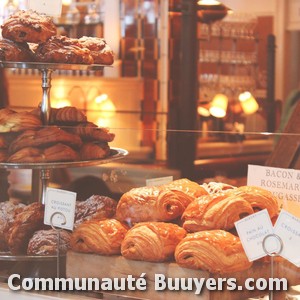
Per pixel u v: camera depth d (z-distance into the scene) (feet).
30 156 6.46
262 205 5.27
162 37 16.84
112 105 17.34
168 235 5.30
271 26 17.07
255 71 16.98
